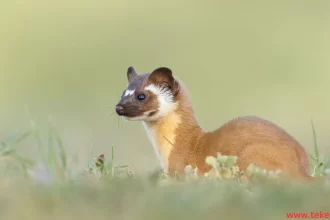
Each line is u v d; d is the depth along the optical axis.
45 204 7.34
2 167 11.51
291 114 27.09
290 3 47.66
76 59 40.53
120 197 7.57
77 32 44.97
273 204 7.17
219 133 10.15
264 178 8.39
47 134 11.90
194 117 10.75
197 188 7.77
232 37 43.62
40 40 43.31
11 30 44.62
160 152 10.77
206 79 36.59
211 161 8.88
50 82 35.78
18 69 38.50
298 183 8.25
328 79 35.09
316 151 10.23
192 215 6.95
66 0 49.03
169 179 9.23
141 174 9.22
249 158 9.43
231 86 34.78
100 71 38.34
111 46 42.66
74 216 7.09
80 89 33.94
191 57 40.91
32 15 46.56
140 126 23.09
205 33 44.59
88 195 7.69
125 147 19.47
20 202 7.43
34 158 12.34
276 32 43.72
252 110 28.45
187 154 10.36
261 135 9.62
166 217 6.96
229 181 8.48
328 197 7.43
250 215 6.95
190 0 50.50
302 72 36.84
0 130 22.25
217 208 7.08
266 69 37.88
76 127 23.09
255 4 48.00
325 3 47.41
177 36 44.16
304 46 41.44
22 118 25.09
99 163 9.74
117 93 32.41
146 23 46.34
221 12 47.78
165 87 10.80
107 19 46.72
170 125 10.66
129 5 49.00
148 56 41.34
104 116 25.45
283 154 9.40
